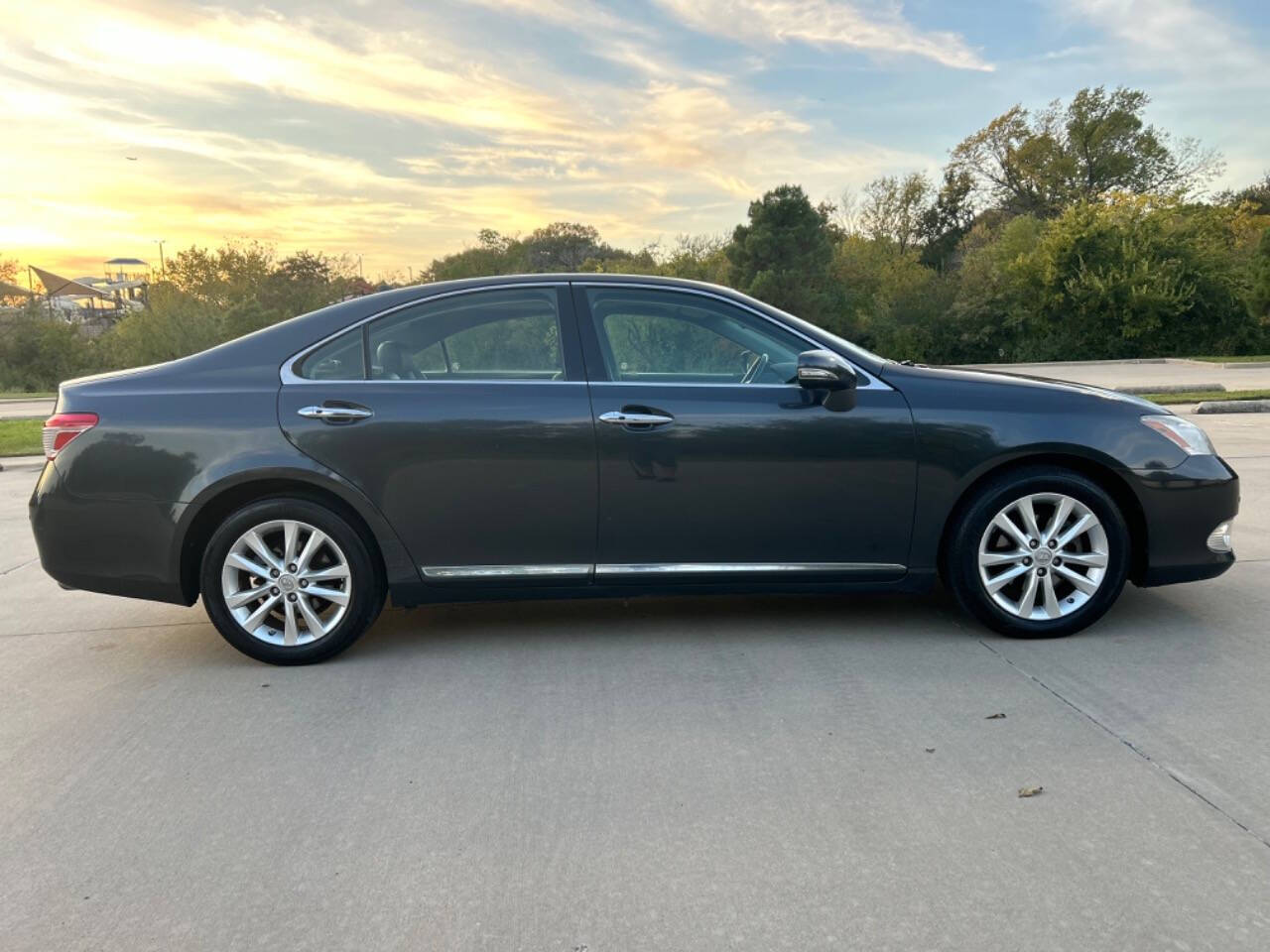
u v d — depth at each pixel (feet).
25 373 123.24
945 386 12.55
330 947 6.66
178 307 119.55
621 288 12.89
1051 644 12.47
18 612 15.76
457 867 7.63
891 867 7.44
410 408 12.14
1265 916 6.68
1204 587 14.84
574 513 12.26
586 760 9.47
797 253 109.19
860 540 12.46
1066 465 12.66
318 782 9.16
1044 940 6.50
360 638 13.57
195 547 12.50
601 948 6.57
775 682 11.38
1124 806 8.25
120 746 10.14
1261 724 9.84
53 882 7.58
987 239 138.41
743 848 7.78
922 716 10.27
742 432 12.16
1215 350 98.12
